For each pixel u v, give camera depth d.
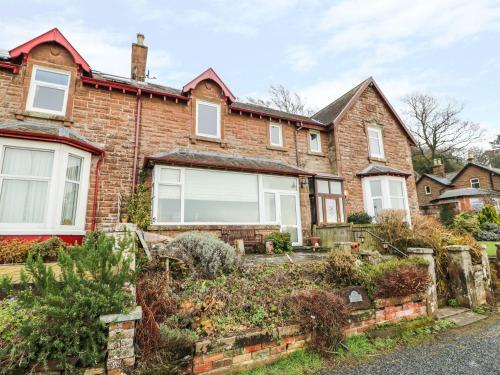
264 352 3.53
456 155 38.47
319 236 11.19
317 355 3.76
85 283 2.83
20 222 6.71
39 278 2.87
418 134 39.00
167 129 10.18
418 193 34.03
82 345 2.74
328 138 13.95
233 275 5.01
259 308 4.02
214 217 9.41
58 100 8.65
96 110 9.09
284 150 12.51
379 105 15.80
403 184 13.89
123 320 2.81
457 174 31.58
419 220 8.27
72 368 2.56
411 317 4.99
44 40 8.51
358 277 4.93
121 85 9.48
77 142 7.61
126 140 9.34
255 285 4.68
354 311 4.44
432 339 4.59
